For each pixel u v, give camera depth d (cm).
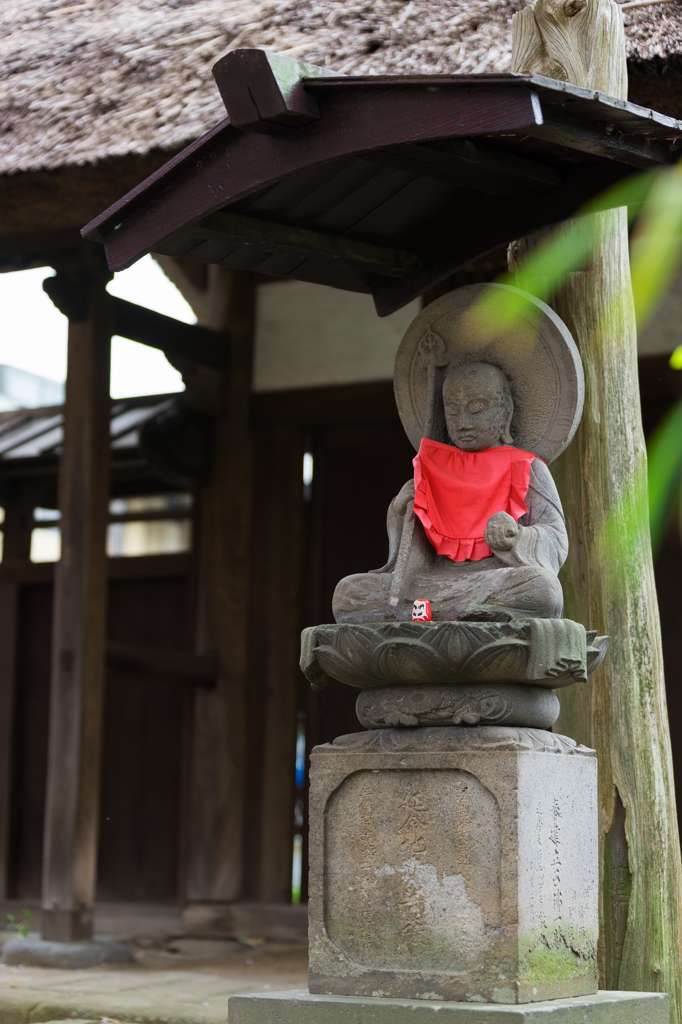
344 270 387
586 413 386
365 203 351
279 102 289
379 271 381
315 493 780
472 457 336
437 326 351
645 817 367
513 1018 269
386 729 313
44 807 856
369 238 371
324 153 296
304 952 677
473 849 293
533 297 336
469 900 291
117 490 891
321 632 317
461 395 333
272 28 535
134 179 545
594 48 388
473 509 330
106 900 826
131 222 331
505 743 293
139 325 702
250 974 591
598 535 379
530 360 338
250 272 799
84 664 630
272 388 785
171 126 520
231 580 777
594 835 321
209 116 515
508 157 327
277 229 350
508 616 300
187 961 643
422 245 381
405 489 340
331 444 782
